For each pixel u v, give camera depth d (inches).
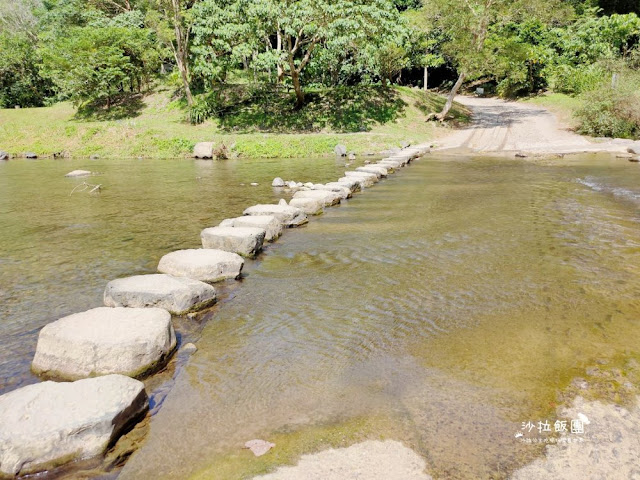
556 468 90.7
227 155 767.7
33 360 131.6
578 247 239.0
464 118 1056.2
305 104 1048.8
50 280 207.5
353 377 125.5
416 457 94.3
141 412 109.7
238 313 168.1
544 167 543.5
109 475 92.8
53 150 874.1
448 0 949.2
